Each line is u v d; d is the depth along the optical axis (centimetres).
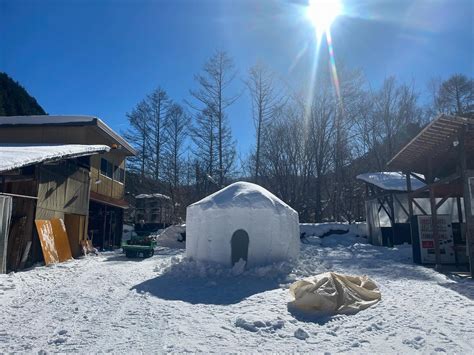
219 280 1023
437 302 781
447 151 1302
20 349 502
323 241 2314
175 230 2370
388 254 1742
